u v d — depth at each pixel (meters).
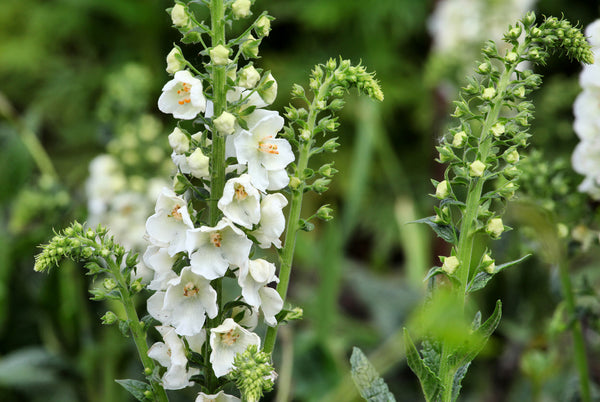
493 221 1.13
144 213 2.07
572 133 1.75
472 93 1.14
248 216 1.12
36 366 1.85
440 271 1.13
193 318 1.12
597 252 1.68
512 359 1.79
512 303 1.70
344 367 1.89
